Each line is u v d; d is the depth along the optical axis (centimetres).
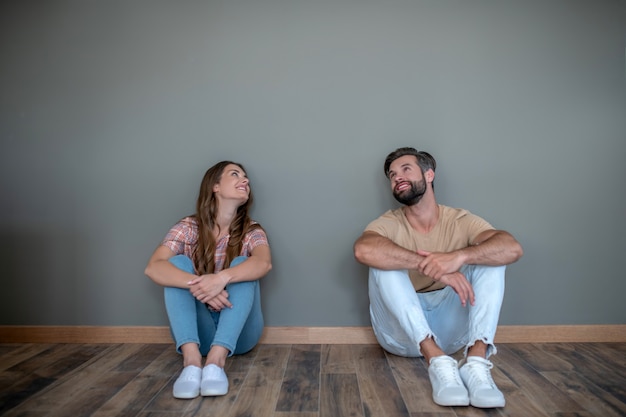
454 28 220
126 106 222
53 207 221
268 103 220
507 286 214
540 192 215
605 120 217
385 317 170
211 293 158
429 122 218
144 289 218
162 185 220
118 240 219
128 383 158
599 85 217
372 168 217
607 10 219
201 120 221
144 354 195
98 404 139
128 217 220
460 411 133
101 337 216
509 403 138
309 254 217
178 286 162
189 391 143
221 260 193
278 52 221
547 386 153
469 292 153
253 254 181
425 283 183
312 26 221
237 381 160
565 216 215
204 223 194
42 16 224
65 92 223
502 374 166
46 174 221
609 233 214
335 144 218
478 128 217
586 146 216
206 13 223
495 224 215
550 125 216
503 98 218
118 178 221
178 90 222
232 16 223
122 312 218
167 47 223
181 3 223
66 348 205
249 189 203
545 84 218
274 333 214
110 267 219
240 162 219
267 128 220
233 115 220
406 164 182
